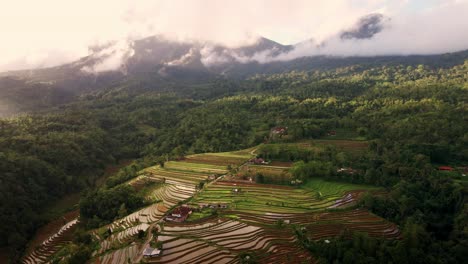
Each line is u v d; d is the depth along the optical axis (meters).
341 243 77.44
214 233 86.06
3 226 104.44
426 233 83.19
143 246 82.62
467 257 76.44
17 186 120.75
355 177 119.38
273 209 99.56
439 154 128.62
